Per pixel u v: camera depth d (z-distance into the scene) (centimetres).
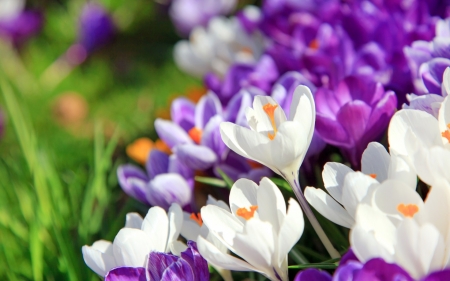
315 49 90
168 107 117
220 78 108
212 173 78
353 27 89
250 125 68
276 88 78
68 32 172
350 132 72
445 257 62
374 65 84
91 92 156
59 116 137
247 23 106
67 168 105
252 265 65
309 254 75
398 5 92
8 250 83
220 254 64
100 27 159
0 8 161
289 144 66
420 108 70
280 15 102
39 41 175
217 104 79
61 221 81
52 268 79
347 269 61
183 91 142
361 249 61
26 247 82
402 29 85
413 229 61
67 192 89
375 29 87
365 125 72
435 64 74
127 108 145
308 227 75
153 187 76
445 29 79
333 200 65
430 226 60
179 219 68
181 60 113
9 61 163
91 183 88
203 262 66
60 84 156
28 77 158
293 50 93
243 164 78
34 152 86
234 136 66
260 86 86
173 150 77
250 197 66
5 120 130
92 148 115
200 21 133
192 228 70
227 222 65
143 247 66
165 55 169
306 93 66
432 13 90
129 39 175
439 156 63
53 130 136
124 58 169
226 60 106
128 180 78
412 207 62
